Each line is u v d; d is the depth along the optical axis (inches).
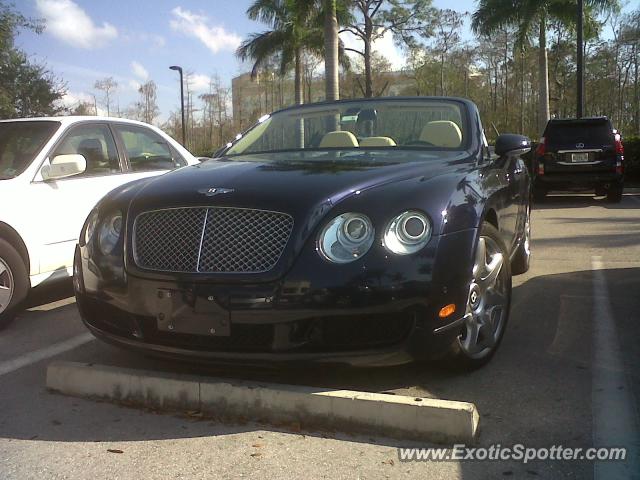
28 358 165.2
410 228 118.6
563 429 116.2
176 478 104.0
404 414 114.3
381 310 114.2
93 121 238.4
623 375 140.1
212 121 2055.9
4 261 190.5
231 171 141.4
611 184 490.6
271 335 117.7
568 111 1900.8
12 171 206.8
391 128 177.6
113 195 143.9
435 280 117.1
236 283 117.3
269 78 1437.0
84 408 132.6
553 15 940.0
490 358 145.4
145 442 116.6
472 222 127.5
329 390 121.3
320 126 186.5
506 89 1855.3
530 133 1782.7
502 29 992.9
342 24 1027.3
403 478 101.7
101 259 133.0
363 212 118.7
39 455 113.0
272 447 113.1
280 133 187.9
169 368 150.9
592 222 385.4
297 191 123.6
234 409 125.0
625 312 187.6
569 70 1743.4
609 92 1775.3
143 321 128.3
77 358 163.2
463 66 1781.5
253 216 121.2
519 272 243.4
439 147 165.6
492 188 150.2
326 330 116.6
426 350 118.9
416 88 1763.0
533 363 148.5
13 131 224.8
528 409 124.5
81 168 211.0
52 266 206.2
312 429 119.6
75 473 106.5
